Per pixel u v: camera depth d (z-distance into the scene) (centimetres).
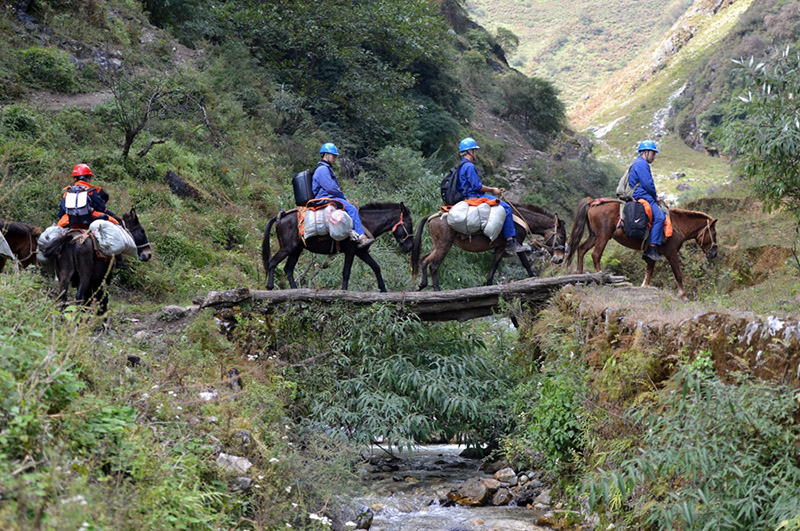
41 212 1180
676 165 8431
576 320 730
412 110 2811
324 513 578
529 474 805
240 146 1973
